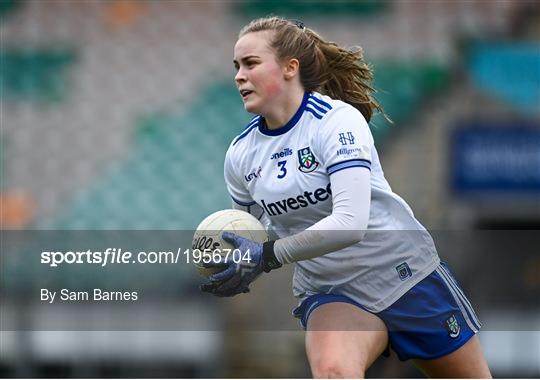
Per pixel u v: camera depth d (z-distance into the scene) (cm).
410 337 1200
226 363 2530
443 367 1234
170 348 2497
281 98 1127
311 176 1113
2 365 2488
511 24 4034
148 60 4203
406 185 3372
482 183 3300
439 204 3300
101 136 3875
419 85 3816
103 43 4294
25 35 4331
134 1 4419
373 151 1166
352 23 4197
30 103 4059
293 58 1130
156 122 3916
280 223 1185
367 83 1246
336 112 1106
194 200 3553
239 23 4344
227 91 4050
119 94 4069
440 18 4122
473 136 3328
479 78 3825
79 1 4428
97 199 3559
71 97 4062
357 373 1076
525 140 3312
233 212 1198
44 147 3831
